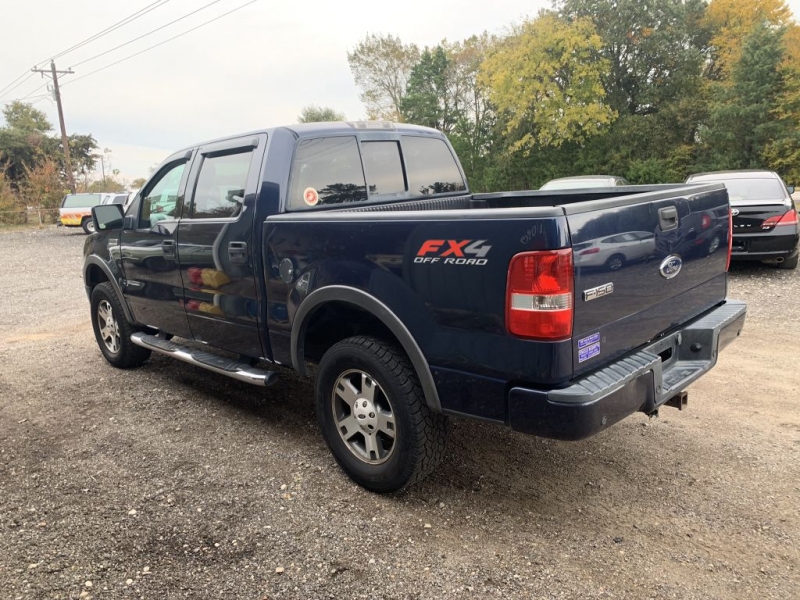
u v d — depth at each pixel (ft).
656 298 9.86
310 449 12.50
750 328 20.45
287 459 12.06
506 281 8.14
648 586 8.12
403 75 152.76
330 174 12.71
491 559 8.76
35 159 159.84
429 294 9.03
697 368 10.48
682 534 9.27
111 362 18.42
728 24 109.19
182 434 13.38
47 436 13.47
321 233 10.50
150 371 17.99
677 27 107.65
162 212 14.85
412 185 14.76
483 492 10.64
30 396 16.14
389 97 155.94
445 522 9.73
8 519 10.06
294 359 11.59
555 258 7.72
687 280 10.75
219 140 13.38
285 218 11.14
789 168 84.74
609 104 109.40
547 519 9.78
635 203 9.16
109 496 10.75
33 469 11.89
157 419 14.26
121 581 8.41
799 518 9.59
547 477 11.13
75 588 8.27
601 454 11.96
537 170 113.09
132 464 11.99
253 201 11.87
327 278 10.51
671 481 10.85
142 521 9.91
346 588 8.20
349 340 10.45
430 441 9.78
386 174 14.10
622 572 8.41
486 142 134.82
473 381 8.80
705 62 111.86
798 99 82.07
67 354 20.29
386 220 9.47
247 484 11.08
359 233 9.86
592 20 110.83
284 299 11.50
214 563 8.78
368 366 10.03
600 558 8.73
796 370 16.25
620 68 111.34
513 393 8.37
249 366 13.16
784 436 12.46
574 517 9.81
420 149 15.10
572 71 105.91
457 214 8.57
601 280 8.45
